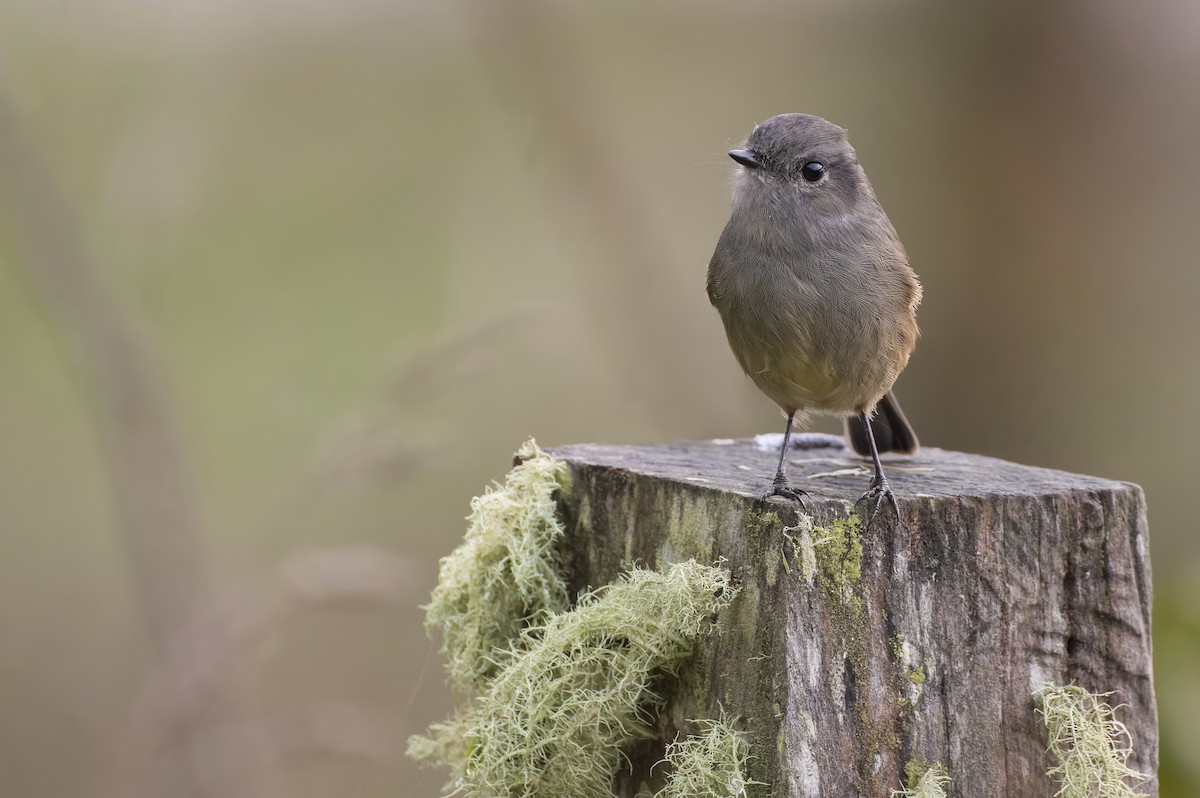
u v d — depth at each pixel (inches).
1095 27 525.3
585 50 543.2
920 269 534.6
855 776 194.4
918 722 198.8
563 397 483.8
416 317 493.4
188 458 425.4
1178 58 525.7
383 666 410.3
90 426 491.5
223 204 505.7
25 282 415.2
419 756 237.6
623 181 498.3
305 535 442.3
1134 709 213.5
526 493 233.1
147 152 417.4
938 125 542.0
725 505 203.9
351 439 345.4
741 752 195.8
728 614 200.7
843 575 196.9
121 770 350.0
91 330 400.2
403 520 452.8
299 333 494.9
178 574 386.3
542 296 494.9
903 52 550.6
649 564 220.2
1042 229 529.0
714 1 568.7
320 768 373.7
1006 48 532.1
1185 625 290.0
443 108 536.1
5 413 487.2
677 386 478.9
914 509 200.4
